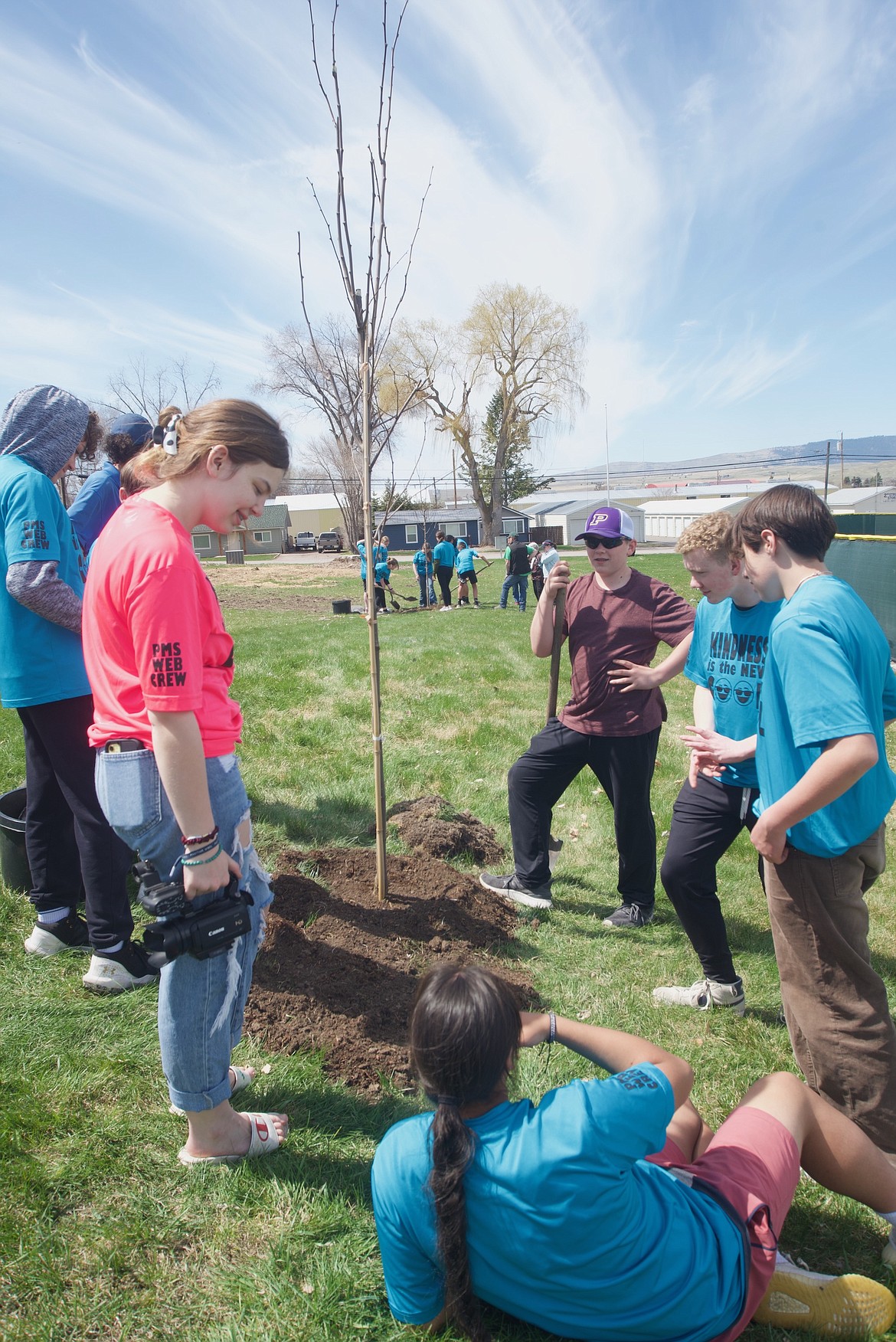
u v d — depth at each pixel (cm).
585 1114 166
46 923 328
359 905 379
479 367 5853
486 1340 175
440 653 1109
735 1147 192
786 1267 199
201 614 201
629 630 380
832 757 203
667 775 636
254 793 527
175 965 212
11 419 309
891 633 1058
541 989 342
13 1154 228
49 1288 192
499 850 474
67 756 295
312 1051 285
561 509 6794
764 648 306
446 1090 168
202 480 199
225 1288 197
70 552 314
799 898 229
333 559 5050
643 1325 167
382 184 330
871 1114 228
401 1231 175
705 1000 332
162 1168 230
